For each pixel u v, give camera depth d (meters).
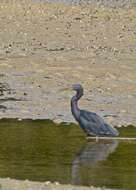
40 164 18.75
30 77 30.98
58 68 32.22
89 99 28.16
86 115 22.61
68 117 25.25
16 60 33.28
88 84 30.42
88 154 20.09
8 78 30.81
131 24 40.78
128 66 33.00
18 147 20.62
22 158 19.39
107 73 31.75
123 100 28.33
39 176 17.52
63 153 20.08
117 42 37.75
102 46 36.94
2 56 34.22
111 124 24.39
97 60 33.81
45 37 38.38
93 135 22.36
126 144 21.62
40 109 26.41
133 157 19.84
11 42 37.34
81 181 17.14
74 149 20.61
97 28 39.88
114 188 16.58
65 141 21.66
